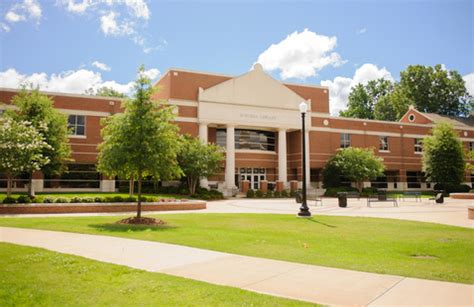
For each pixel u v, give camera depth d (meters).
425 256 9.52
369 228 14.92
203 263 8.37
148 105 16.34
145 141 15.69
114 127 15.95
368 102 82.75
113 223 15.67
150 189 34.47
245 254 9.42
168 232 13.24
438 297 5.99
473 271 7.72
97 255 9.16
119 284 6.63
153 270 7.72
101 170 17.50
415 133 51.41
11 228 13.71
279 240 11.77
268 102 42.81
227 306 5.52
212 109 39.81
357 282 6.84
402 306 5.59
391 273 7.51
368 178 42.59
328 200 34.72
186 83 39.53
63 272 7.42
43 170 26.25
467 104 74.44
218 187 39.53
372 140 48.78
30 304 5.70
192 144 34.19
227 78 41.53
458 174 43.12
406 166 50.28
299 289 6.41
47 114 26.94
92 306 5.60
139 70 16.31
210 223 16.36
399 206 27.19
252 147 44.00
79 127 34.56
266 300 5.76
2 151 20.05
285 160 43.34
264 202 32.41
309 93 46.25
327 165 43.81
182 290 6.25
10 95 31.58
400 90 76.88
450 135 43.88
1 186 31.30
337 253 9.66
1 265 7.94
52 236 12.00
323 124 46.06
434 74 73.94
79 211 21.05
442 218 18.75
